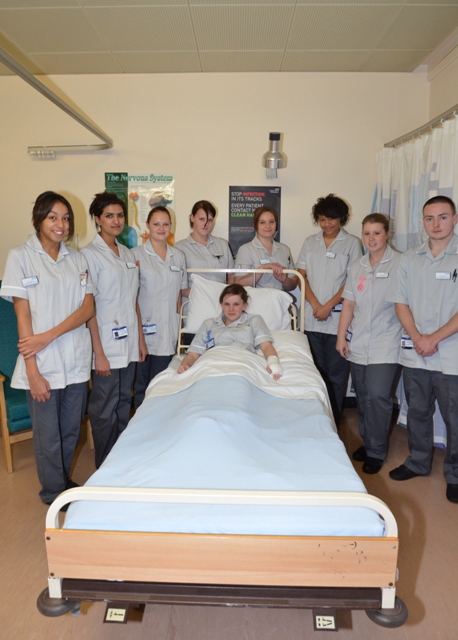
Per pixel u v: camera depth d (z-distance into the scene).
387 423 2.84
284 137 3.79
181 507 1.39
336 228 3.31
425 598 1.85
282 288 3.51
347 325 2.99
